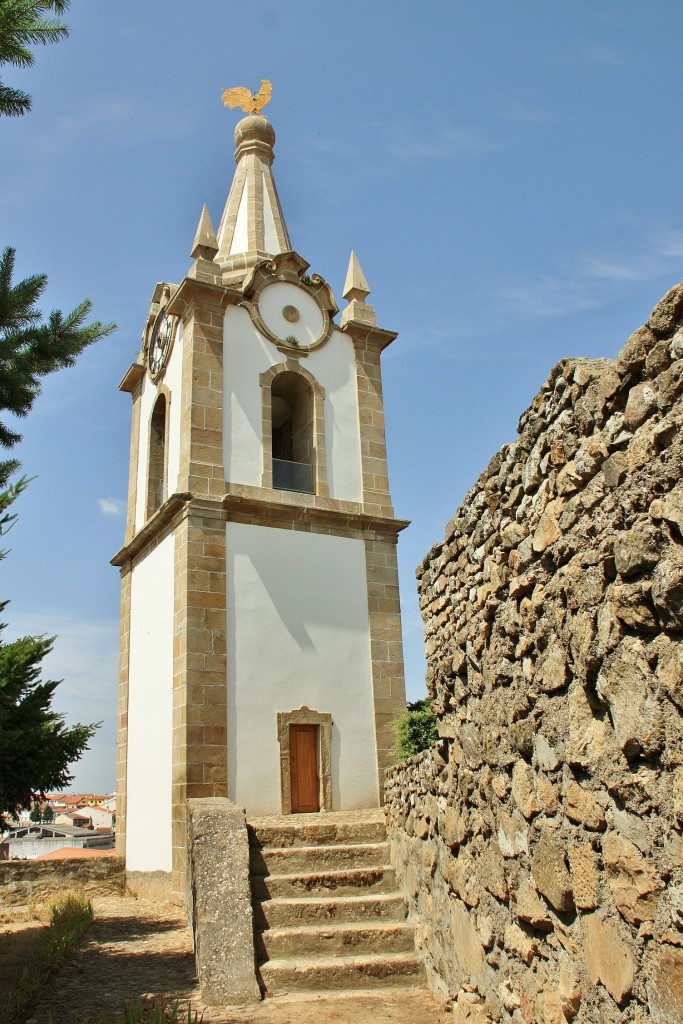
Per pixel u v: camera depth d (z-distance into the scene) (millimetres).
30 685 11031
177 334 19719
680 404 3838
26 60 8719
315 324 20656
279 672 16719
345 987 8492
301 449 20062
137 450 22266
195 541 16703
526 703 5547
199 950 8875
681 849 3766
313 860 10742
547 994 5176
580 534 4801
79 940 11477
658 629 4031
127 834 18156
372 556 18922
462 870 7125
